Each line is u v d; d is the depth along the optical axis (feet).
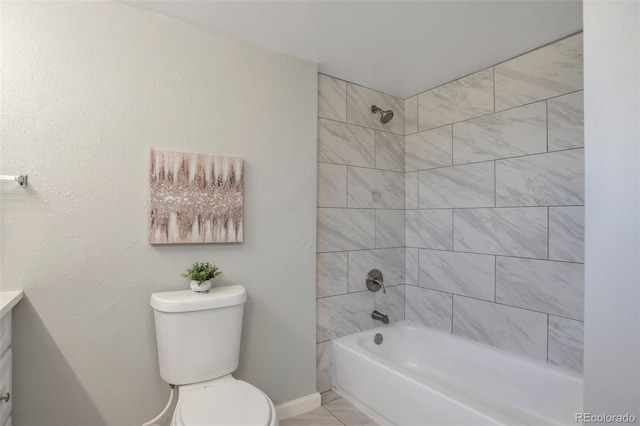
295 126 6.80
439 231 8.19
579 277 5.86
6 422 4.15
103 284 4.95
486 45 6.39
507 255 6.86
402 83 8.11
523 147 6.64
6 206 4.41
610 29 1.90
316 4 5.18
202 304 5.08
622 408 1.82
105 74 4.99
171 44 5.51
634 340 1.77
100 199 4.94
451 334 7.77
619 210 1.84
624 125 1.83
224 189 5.87
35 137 4.54
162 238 5.32
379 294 8.41
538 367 6.09
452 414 5.01
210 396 4.51
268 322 6.41
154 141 5.33
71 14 4.79
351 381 6.96
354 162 8.02
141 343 5.21
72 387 4.75
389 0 5.08
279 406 6.47
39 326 4.57
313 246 7.01
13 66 4.44
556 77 6.18
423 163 8.58
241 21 5.63
